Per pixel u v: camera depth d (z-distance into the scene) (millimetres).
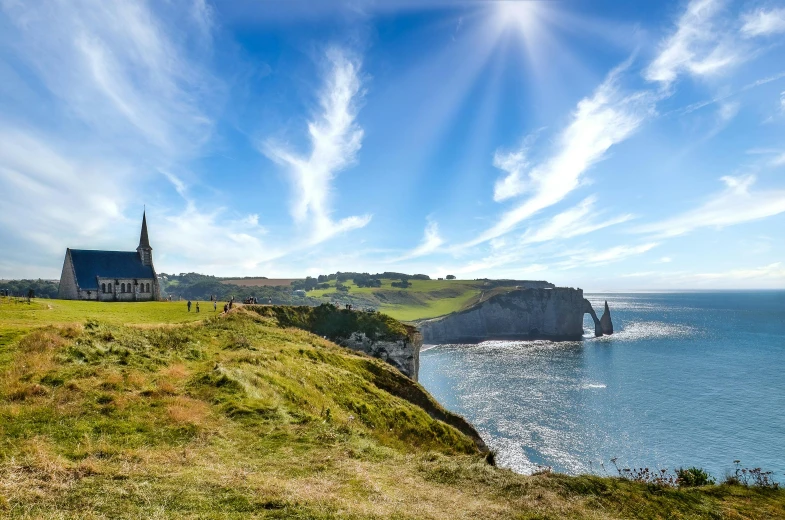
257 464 13797
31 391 15891
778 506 13383
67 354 20609
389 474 14656
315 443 16531
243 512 10227
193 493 10836
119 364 21672
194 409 17438
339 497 11758
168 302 71688
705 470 47219
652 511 12664
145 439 14266
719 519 12422
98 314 42875
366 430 25797
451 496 13078
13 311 36000
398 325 67750
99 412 15398
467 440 33344
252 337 40969
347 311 67438
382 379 41656
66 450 12484
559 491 13711
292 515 10344
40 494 9797
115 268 81438
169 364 24406
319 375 31672
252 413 18422
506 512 11914
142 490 10641
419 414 33781
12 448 12062
